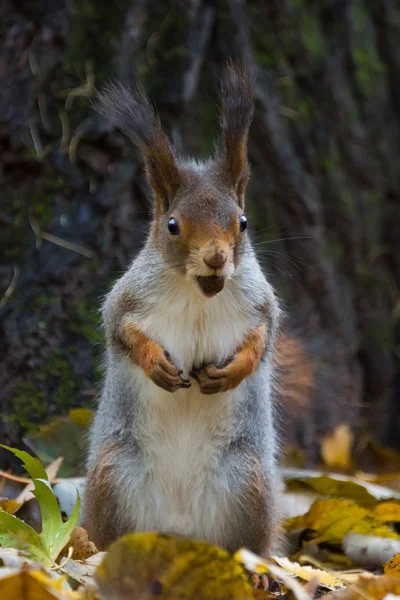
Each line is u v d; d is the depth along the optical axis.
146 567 6.34
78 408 10.87
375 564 8.48
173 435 8.25
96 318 11.23
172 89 11.73
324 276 12.73
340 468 11.84
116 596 6.29
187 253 7.73
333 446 11.91
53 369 11.10
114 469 8.23
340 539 8.75
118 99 8.30
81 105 11.38
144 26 11.77
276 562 7.75
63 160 11.33
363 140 13.70
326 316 12.80
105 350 9.09
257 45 12.69
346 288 13.37
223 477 8.22
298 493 9.48
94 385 11.12
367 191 13.77
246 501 8.17
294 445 11.98
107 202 11.38
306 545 8.72
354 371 13.12
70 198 11.41
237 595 6.39
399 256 14.02
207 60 12.14
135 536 6.34
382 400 13.91
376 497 9.51
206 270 7.53
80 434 10.27
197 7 11.93
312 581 6.93
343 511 8.61
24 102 11.27
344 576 7.91
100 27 11.48
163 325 8.12
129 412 8.30
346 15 13.80
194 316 8.09
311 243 12.64
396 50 14.42
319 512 8.66
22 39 11.34
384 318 13.87
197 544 6.32
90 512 8.29
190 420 8.23
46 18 11.31
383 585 6.72
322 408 12.42
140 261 8.38
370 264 13.77
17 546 7.16
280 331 10.35
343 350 12.83
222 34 12.16
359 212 13.67
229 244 7.73
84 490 8.72
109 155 11.46
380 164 13.94
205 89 12.10
